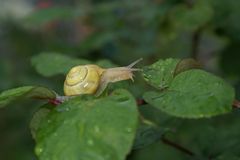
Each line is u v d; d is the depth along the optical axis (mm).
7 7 1317
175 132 457
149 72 284
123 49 764
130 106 228
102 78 283
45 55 435
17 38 959
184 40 767
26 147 746
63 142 223
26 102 741
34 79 733
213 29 636
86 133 221
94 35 738
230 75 673
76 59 427
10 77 752
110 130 219
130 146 215
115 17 766
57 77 708
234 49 673
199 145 438
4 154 737
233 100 243
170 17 632
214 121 510
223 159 413
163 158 603
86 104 236
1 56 940
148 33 746
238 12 626
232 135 438
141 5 736
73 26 1005
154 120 432
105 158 213
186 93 246
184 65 274
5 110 751
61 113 237
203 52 858
